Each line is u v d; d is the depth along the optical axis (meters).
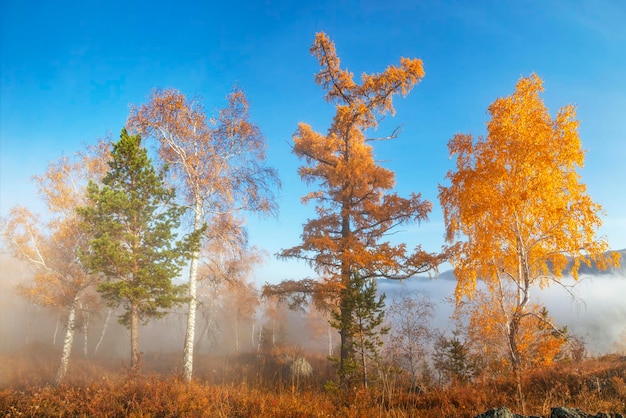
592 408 7.62
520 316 13.59
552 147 13.38
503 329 14.16
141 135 15.38
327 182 19.97
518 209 13.55
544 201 13.35
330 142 18.72
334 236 18.59
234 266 19.30
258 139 15.70
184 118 14.85
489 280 14.62
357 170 17.34
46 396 9.47
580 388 9.20
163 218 15.98
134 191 15.40
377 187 18.89
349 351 15.30
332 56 17.72
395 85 16.98
